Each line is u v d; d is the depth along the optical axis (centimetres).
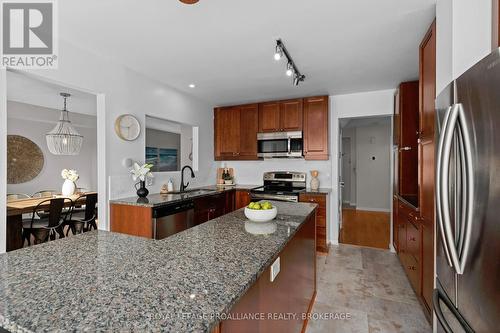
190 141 464
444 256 127
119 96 271
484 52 134
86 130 638
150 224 248
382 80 313
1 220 178
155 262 96
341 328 187
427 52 195
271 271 116
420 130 208
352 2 165
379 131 642
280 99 404
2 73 183
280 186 423
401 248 290
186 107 378
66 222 363
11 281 81
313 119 377
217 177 463
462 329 107
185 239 125
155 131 668
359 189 662
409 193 296
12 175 508
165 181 346
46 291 74
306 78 307
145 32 204
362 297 229
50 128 567
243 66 274
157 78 312
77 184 620
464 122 103
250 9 172
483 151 91
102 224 259
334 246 373
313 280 226
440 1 159
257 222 159
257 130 412
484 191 90
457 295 112
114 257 102
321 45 224
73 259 100
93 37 212
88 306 66
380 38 211
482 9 134
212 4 167
